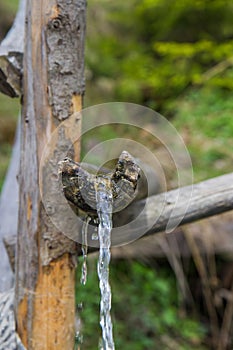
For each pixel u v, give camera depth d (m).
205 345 4.41
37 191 1.97
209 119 5.04
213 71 5.70
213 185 2.23
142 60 6.38
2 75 1.96
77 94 1.97
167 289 4.39
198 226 4.14
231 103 5.24
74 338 2.11
